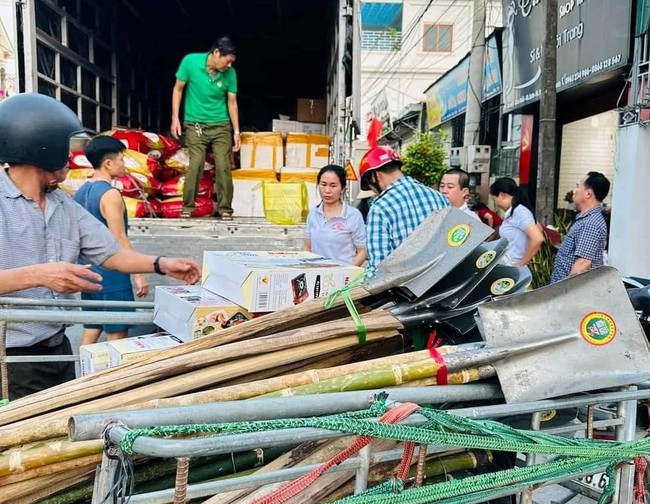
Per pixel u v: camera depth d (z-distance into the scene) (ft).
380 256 10.41
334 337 5.93
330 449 5.04
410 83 94.38
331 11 20.59
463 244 6.75
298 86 28.66
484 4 34.50
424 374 5.28
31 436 4.48
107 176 12.06
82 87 18.54
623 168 20.45
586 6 26.12
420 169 51.57
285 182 17.72
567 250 15.10
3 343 7.52
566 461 5.21
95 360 7.39
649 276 20.10
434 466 5.72
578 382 5.41
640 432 9.60
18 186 7.70
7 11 13.75
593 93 29.76
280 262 8.21
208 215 17.72
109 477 3.71
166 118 27.99
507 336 5.69
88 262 8.73
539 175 23.17
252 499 4.58
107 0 20.68
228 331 6.10
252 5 21.59
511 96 35.35
